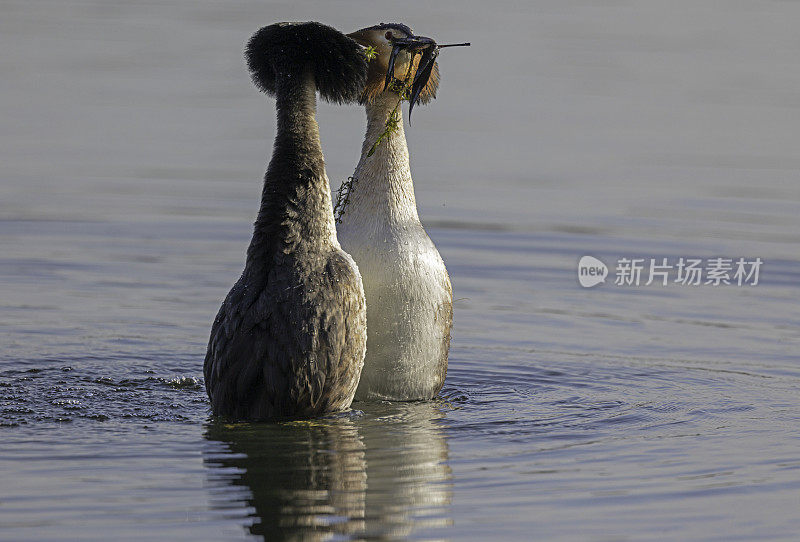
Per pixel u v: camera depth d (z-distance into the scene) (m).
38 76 30.33
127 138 24.98
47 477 9.38
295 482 9.35
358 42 11.70
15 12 39.62
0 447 10.10
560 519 8.71
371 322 11.46
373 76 11.65
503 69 32.12
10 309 15.41
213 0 42.34
